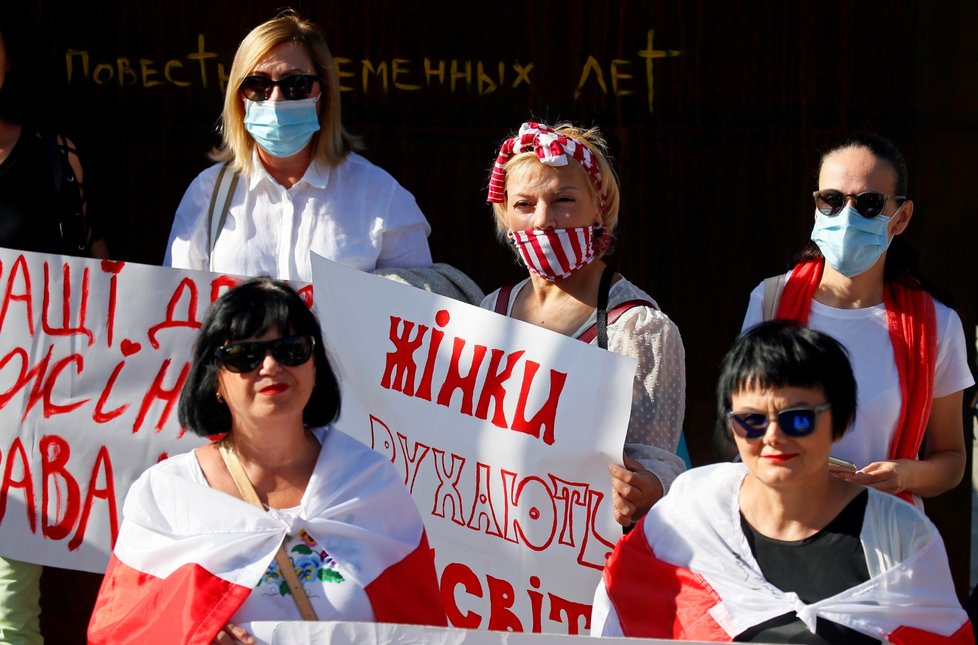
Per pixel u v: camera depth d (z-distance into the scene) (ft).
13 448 13.30
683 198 17.24
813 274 11.96
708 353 17.49
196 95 17.25
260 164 13.39
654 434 11.18
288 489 9.50
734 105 17.08
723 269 17.33
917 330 11.40
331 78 13.29
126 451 13.28
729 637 8.80
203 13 17.10
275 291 9.36
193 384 9.37
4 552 13.28
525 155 11.63
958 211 16.79
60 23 17.10
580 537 11.03
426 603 9.68
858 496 9.00
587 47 17.04
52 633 17.65
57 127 14.14
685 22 16.97
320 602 9.12
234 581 9.02
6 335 13.32
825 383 8.62
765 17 16.90
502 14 17.07
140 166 17.37
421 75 17.20
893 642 8.52
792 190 17.13
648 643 8.58
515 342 11.38
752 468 8.82
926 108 16.76
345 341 12.09
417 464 11.71
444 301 11.76
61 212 13.85
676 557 9.32
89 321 13.32
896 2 16.71
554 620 11.14
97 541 13.28
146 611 9.07
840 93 16.90
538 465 11.17
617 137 17.15
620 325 11.35
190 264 13.70
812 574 8.81
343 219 13.42
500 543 11.31
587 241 11.55
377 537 9.48
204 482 9.45
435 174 17.37
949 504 17.12
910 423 11.28
